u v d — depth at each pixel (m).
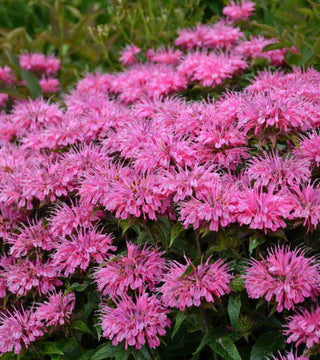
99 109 1.05
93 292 0.95
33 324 0.92
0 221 0.99
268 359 0.87
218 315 0.91
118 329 0.88
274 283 0.85
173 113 0.98
